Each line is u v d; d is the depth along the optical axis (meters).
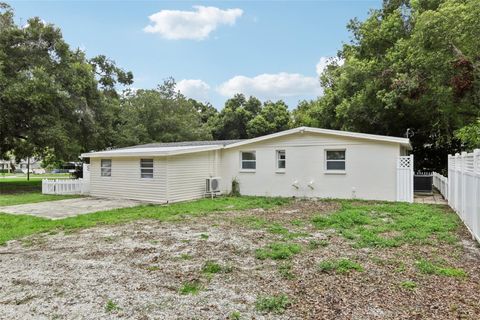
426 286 3.96
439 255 5.21
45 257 5.45
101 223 8.45
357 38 20.12
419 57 14.07
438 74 13.83
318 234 6.80
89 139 22.56
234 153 15.38
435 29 13.04
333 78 22.28
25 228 7.87
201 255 5.41
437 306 3.43
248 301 3.63
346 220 8.05
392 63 16.48
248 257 5.27
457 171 8.82
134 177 13.94
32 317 3.33
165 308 3.50
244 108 44.50
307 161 13.73
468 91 13.34
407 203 11.41
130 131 27.30
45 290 4.02
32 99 17.73
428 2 15.34
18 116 19.00
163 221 8.59
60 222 8.60
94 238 6.77
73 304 3.62
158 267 4.85
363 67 17.56
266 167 14.61
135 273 4.59
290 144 14.08
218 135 43.44
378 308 3.40
